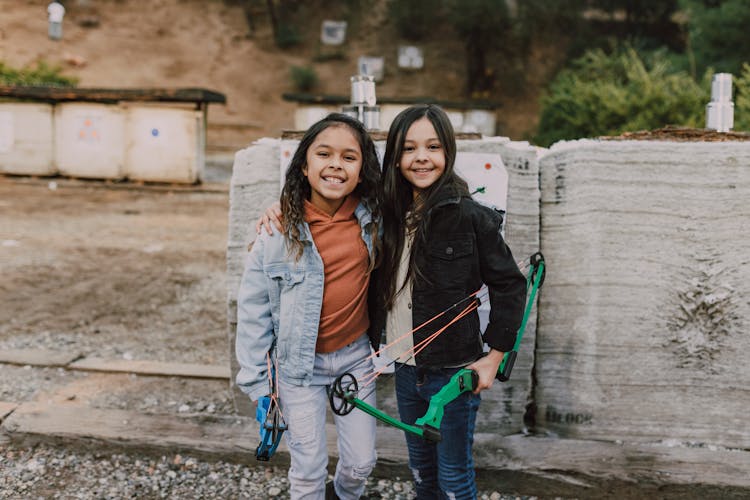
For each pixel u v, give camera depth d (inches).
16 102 483.5
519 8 958.4
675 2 877.2
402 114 81.0
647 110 360.8
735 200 105.9
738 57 460.4
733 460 107.3
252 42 993.5
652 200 107.4
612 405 113.5
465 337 81.0
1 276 238.7
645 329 110.7
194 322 195.5
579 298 111.5
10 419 119.4
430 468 90.7
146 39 980.6
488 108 524.4
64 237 311.6
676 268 108.6
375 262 82.9
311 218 81.8
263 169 112.9
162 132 484.1
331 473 111.1
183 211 399.5
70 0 1007.6
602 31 935.7
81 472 110.7
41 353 161.0
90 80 903.7
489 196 108.4
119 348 169.8
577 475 105.5
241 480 109.6
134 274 250.1
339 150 78.7
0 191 441.4
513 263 79.2
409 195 83.7
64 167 490.9
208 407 132.8
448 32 1002.7
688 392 112.1
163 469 112.0
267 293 82.7
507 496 107.3
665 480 103.1
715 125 120.3
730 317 108.9
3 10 974.4
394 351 85.7
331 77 947.3
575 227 109.7
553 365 114.6
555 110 439.2
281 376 83.8
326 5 1042.1
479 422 116.6
